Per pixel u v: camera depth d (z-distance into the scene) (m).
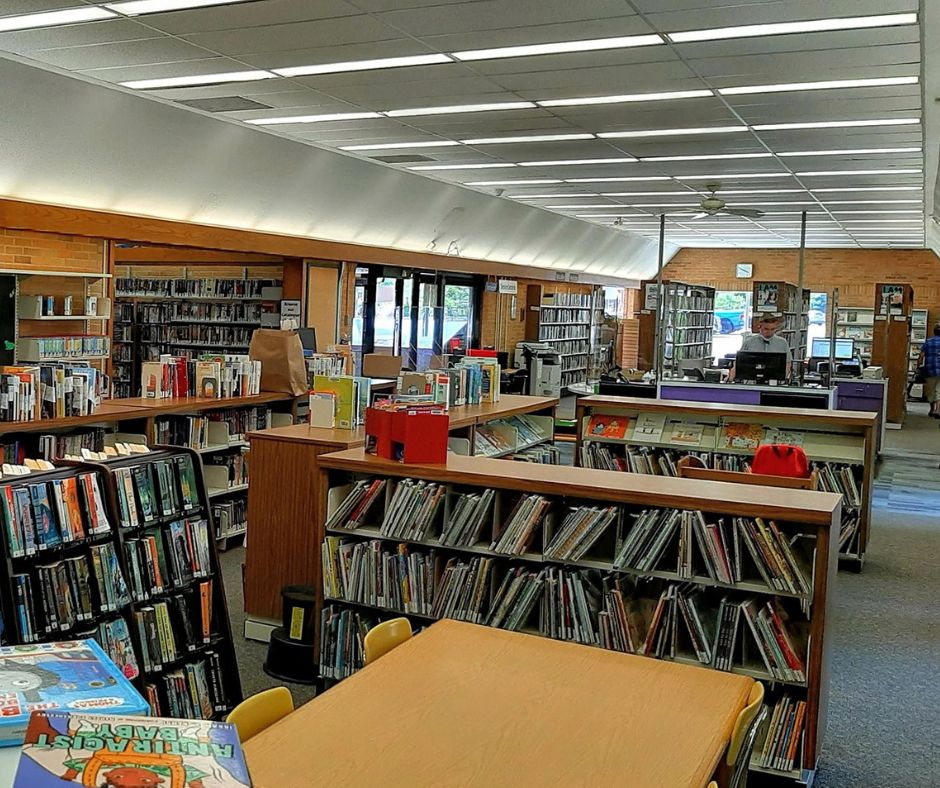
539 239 19.16
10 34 7.25
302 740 2.28
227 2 6.43
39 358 9.50
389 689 2.63
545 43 7.15
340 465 4.73
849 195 14.51
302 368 8.80
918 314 23.39
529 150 11.74
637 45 7.14
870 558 8.27
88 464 4.05
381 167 13.24
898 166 11.95
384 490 4.71
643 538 4.14
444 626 3.21
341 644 4.70
